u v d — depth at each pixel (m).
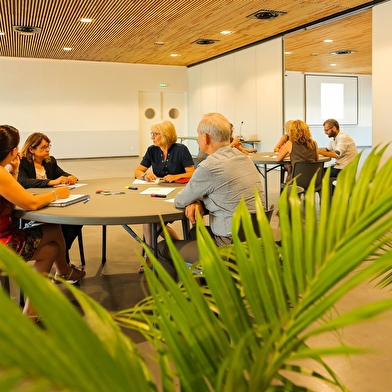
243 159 2.41
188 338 0.63
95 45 10.80
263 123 10.58
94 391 0.45
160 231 3.13
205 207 2.45
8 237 2.46
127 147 14.59
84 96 13.84
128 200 2.74
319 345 2.37
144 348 2.30
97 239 4.67
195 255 2.38
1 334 0.40
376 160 0.77
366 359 2.25
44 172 3.64
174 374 0.65
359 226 0.66
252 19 8.07
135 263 3.86
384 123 6.72
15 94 13.12
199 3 6.97
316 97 10.28
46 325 0.44
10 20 8.06
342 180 0.77
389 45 6.58
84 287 3.30
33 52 11.96
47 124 13.56
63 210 2.42
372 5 6.86
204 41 10.31
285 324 0.66
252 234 0.75
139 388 0.53
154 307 0.78
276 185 8.29
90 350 0.47
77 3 6.94
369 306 0.49
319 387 2.01
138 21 8.17
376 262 0.54
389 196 0.65
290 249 0.72
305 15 7.79
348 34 8.80
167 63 14.20
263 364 0.60
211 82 13.05
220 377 0.57
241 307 0.69
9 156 2.38
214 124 2.40
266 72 10.24
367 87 9.75
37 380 0.41
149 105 14.74
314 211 0.76
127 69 14.18
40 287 0.46
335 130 6.03
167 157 3.85
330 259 0.64
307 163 4.83
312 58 10.15
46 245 2.67
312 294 0.62
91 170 11.11
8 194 2.31
